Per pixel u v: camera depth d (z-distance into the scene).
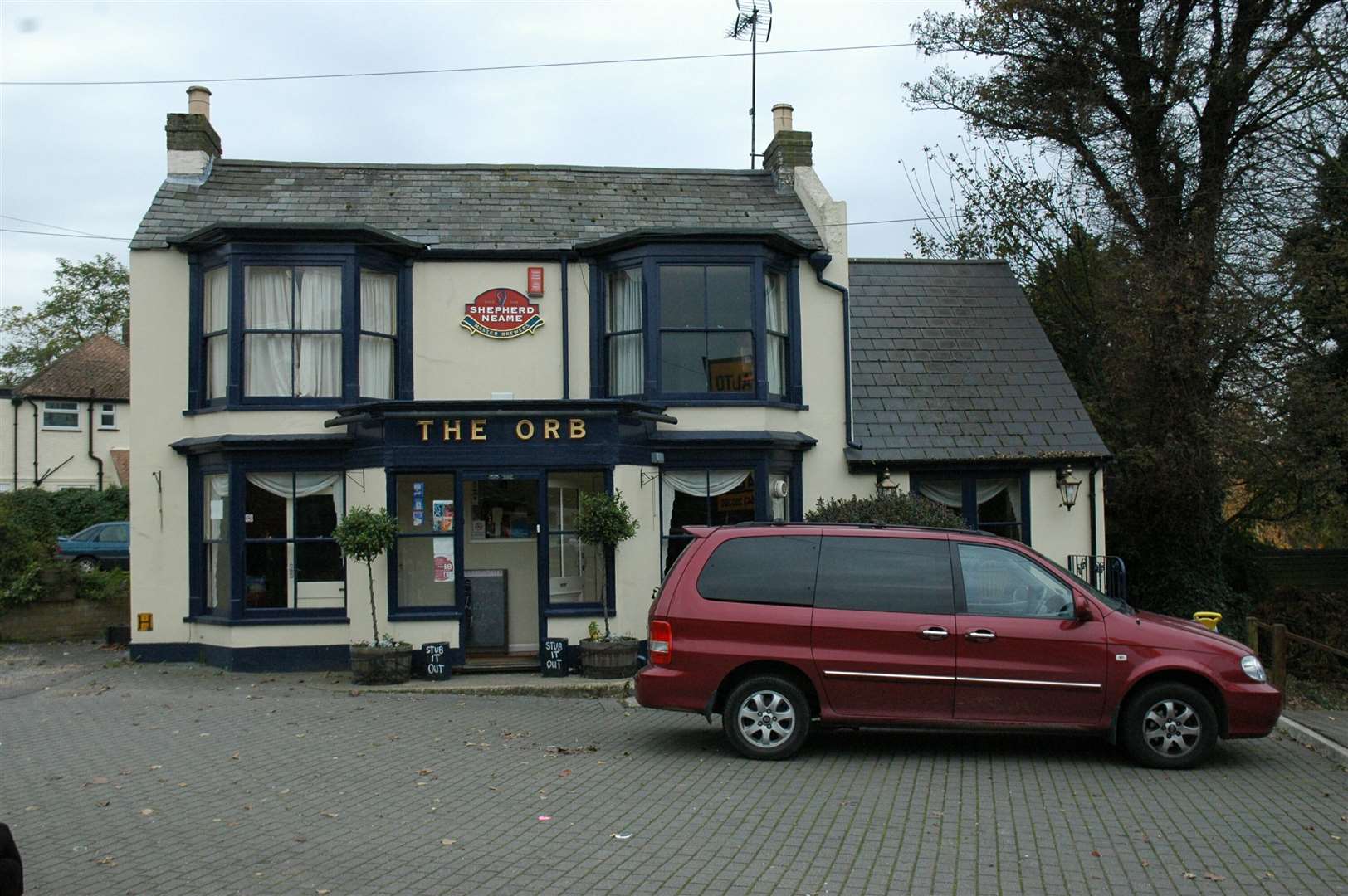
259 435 14.13
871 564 9.41
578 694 12.91
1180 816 7.44
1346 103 18.55
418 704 12.12
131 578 14.73
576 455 14.00
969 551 9.40
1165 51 18.38
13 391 37.47
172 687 13.09
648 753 9.56
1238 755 9.52
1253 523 23.03
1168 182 19.30
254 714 11.39
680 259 14.83
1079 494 16.20
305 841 6.89
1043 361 17.39
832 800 7.86
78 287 51.91
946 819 7.33
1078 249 22.02
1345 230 18.36
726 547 9.61
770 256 15.30
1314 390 17.69
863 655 9.16
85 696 12.52
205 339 14.69
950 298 18.36
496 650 14.64
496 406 13.79
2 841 4.96
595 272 15.24
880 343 17.42
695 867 6.32
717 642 9.32
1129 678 8.95
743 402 14.91
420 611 13.92
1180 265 17.91
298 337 14.41
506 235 15.30
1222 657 8.98
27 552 17.78
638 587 14.30
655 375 14.73
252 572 14.37
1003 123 20.98
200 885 6.05
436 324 14.98
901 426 16.22
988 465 16.00
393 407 13.62
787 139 16.95
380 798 7.98
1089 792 8.11
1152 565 19.19
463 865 6.38
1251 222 18.80
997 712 9.04
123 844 6.85
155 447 14.68
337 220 15.25
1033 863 6.39
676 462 14.77
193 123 15.69
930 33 20.56
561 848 6.72
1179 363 17.84
